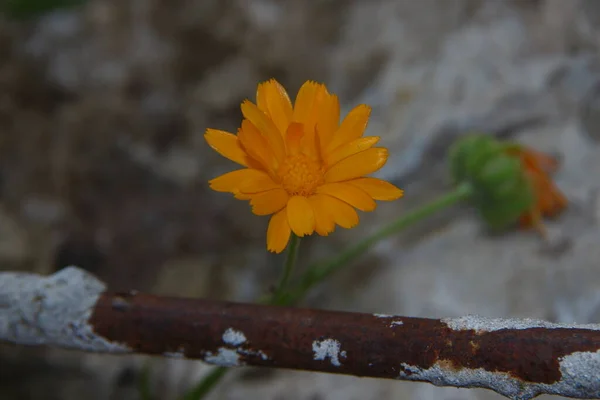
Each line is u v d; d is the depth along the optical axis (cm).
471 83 52
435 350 34
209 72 63
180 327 36
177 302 36
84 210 57
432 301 47
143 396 46
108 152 59
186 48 64
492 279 47
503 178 46
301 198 36
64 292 37
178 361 50
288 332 35
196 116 61
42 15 65
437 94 52
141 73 63
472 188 46
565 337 33
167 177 58
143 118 61
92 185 58
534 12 54
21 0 60
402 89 54
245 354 36
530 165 46
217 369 43
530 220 47
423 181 51
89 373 50
